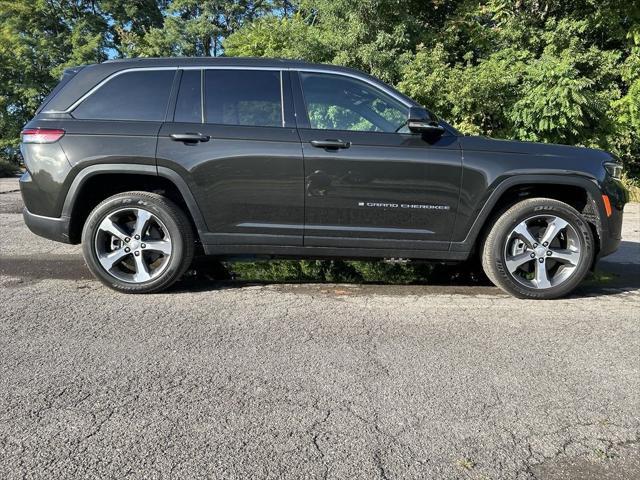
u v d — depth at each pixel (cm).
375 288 495
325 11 1110
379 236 444
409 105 442
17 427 253
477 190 439
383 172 434
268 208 440
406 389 295
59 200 438
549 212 449
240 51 1262
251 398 282
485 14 1238
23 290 467
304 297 460
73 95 448
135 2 3322
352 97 450
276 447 240
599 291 495
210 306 430
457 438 249
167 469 224
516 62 1073
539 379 309
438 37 1173
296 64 455
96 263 450
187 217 456
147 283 454
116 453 234
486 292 487
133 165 432
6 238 696
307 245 447
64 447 238
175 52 2895
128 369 314
